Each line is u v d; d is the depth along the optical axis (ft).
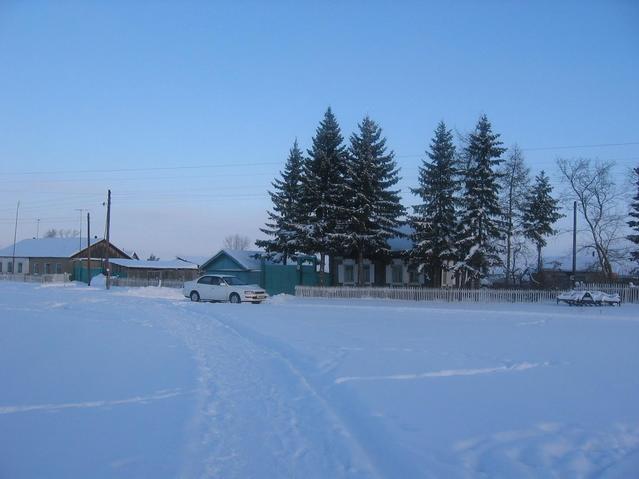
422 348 47.91
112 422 24.91
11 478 18.51
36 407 27.17
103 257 282.15
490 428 24.35
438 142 137.80
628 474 19.22
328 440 22.89
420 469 19.42
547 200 166.91
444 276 165.37
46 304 96.37
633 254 156.56
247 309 90.84
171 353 43.80
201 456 20.86
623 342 53.88
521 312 93.81
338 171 145.59
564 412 27.04
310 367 38.24
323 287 134.10
